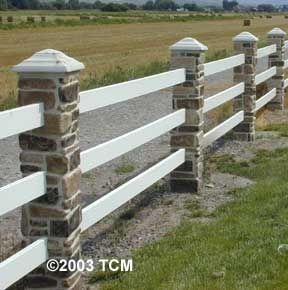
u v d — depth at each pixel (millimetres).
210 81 19859
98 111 14391
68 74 4594
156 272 5305
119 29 57312
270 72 13305
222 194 7891
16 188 4309
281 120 13000
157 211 7207
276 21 88562
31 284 4801
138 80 6488
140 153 10070
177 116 7688
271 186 7789
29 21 62156
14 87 17594
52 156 4621
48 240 4730
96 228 6598
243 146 10602
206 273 5188
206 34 49625
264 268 5223
